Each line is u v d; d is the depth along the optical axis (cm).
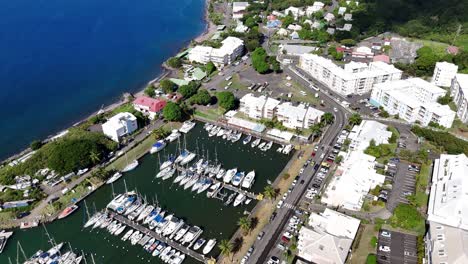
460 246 15500
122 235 18862
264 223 19050
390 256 16925
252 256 17225
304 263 16375
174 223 19088
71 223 19662
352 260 16800
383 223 18600
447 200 18075
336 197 19875
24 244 18475
